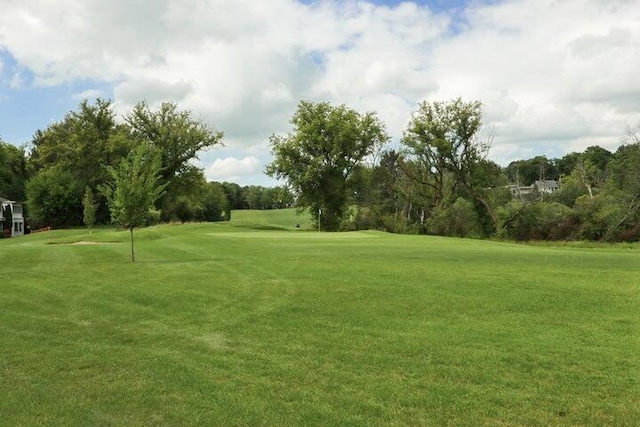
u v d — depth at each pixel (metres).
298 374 7.26
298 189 67.44
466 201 62.41
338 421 5.75
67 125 94.31
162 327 10.12
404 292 12.69
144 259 21.69
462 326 9.60
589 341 8.49
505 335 8.94
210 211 107.25
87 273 17.69
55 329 10.12
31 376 7.43
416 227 65.31
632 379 6.80
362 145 66.94
